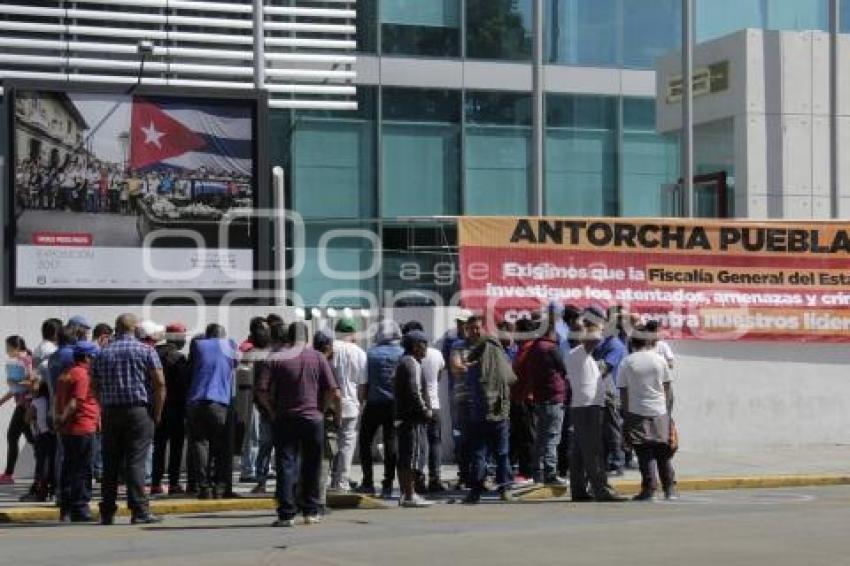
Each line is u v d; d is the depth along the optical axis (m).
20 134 23.06
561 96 42.88
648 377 20.36
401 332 22.92
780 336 26.88
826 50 31.92
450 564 13.74
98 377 18.16
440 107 41.66
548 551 14.62
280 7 33.00
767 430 26.91
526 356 21.42
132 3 31.27
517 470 22.78
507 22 42.44
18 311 23.09
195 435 20.03
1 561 14.73
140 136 23.56
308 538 16.27
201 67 30.97
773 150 31.48
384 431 21.06
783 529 16.31
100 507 18.44
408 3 41.41
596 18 43.25
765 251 26.81
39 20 31.56
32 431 21.22
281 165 39.81
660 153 43.75
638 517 18.00
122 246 23.50
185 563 14.21
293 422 17.61
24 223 23.09
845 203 31.92
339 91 32.72
